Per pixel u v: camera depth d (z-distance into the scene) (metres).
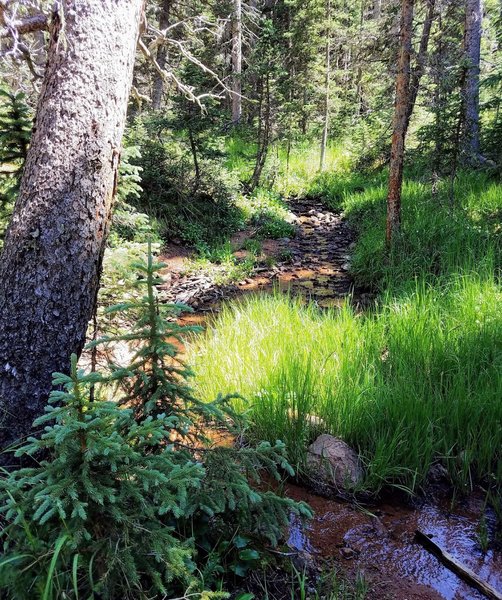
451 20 13.66
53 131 2.92
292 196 14.88
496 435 3.58
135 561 2.06
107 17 3.00
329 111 17.33
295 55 16.23
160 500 2.17
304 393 3.90
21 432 2.86
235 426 3.27
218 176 11.96
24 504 1.93
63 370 3.01
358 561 2.86
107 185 3.14
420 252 7.61
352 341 4.88
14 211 3.00
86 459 1.94
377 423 3.80
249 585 2.55
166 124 10.63
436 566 2.84
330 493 3.41
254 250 9.97
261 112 13.77
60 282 2.94
